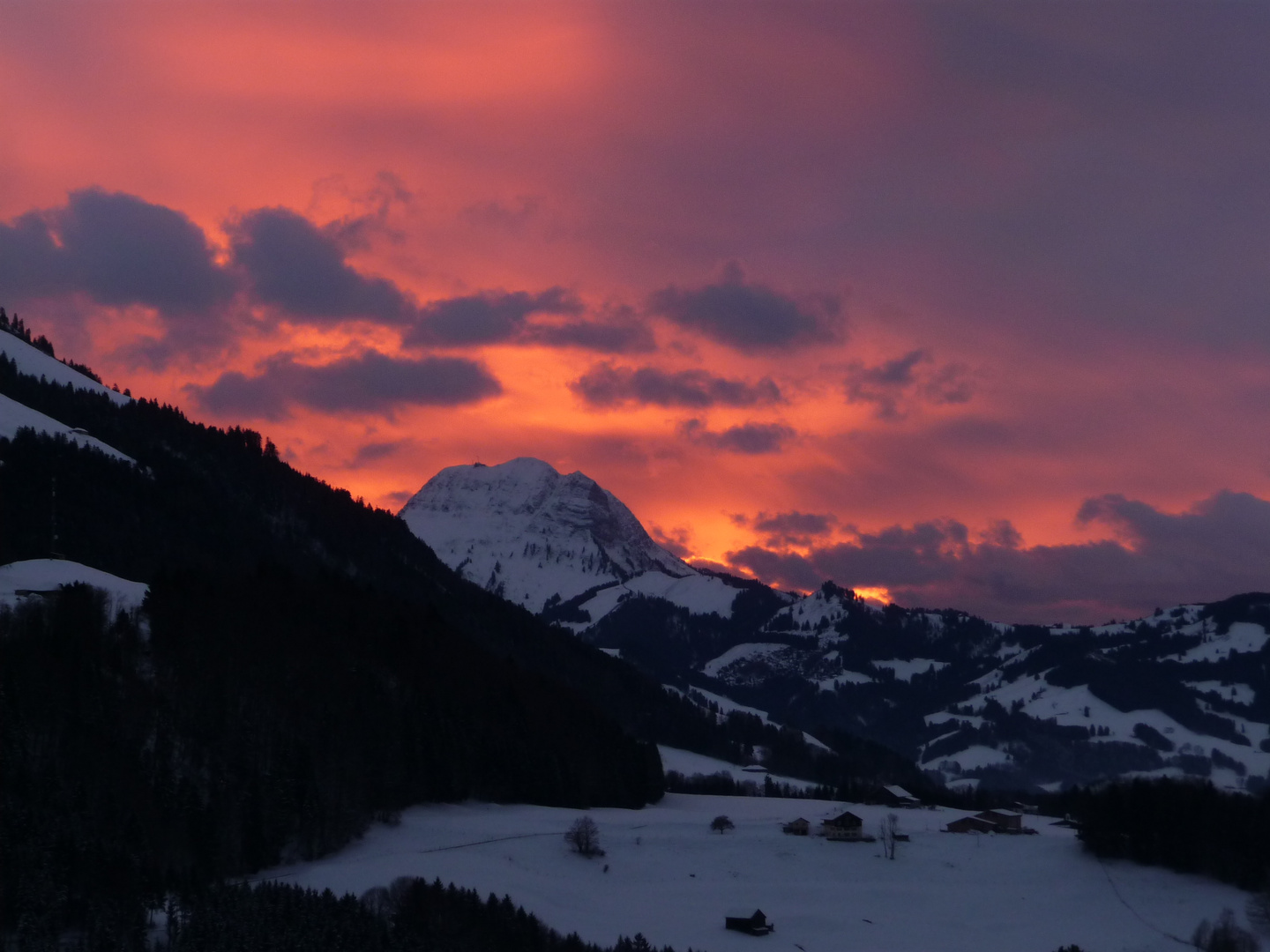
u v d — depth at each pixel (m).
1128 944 178.88
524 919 157.12
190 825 174.75
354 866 183.25
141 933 140.88
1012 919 188.50
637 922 174.88
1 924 141.62
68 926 144.00
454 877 179.88
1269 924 182.25
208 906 147.62
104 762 182.38
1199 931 179.88
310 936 142.50
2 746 177.00
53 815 164.00
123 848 160.75
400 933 147.00
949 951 172.50
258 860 178.50
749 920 174.12
